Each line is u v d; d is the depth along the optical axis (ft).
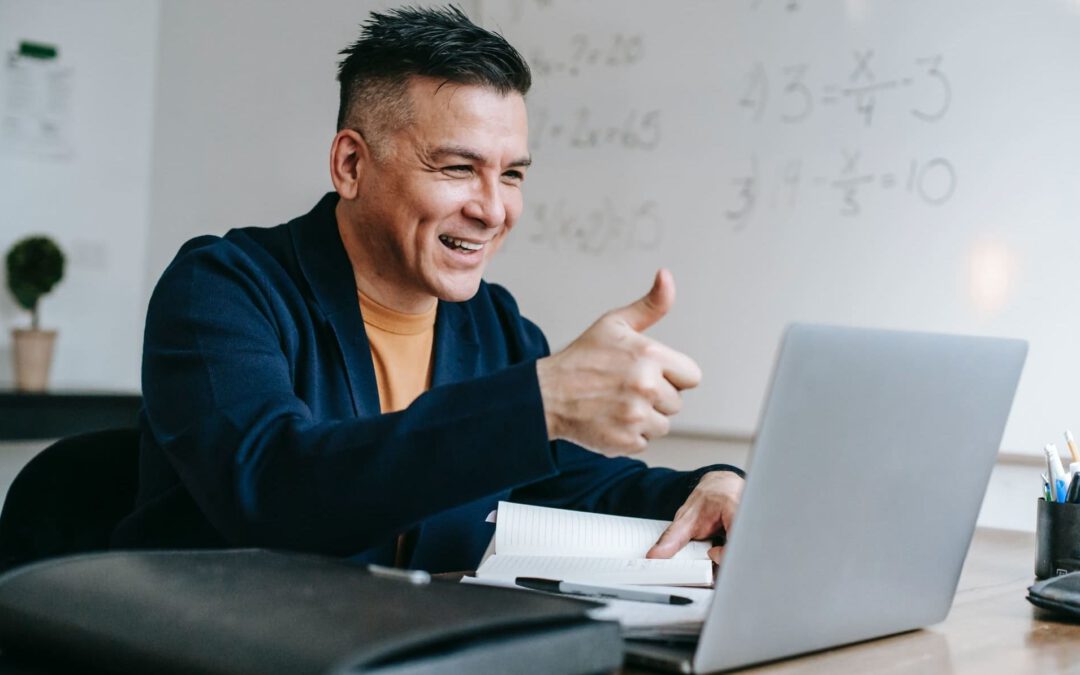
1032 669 2.51
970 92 7.15
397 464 2.66
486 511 4.30
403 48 3.88
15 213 10.93
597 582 2.96
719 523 3.48
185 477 3.07
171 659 1.80
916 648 2.70
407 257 4.06
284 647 1.72
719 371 8.16
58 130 11.13
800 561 2.32
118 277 11.50
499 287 4.96
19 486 4.06
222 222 10.94
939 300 7.27
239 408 3.01
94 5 11.28
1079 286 6.72
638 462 4.45
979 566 4.29
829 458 2.29
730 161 8.14
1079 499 3.71
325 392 3.96
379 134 3.97
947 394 2.57
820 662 2.48
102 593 2.04
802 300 7.82
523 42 9.12
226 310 3.43
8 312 10.91
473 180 3.99
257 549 2.50
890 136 7.47
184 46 11.36
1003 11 7.03
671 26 8.40
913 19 7.37
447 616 1.85
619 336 2.55
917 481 2.60
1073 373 6.73
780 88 7.93
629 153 8.59
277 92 10.55
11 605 2.09
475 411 2.62
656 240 8.45
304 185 10.32
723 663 2.24
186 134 11.30
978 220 7.11
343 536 2.76
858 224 7.59
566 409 2.57
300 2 10.39
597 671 1.98
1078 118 6.75
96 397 9.75
